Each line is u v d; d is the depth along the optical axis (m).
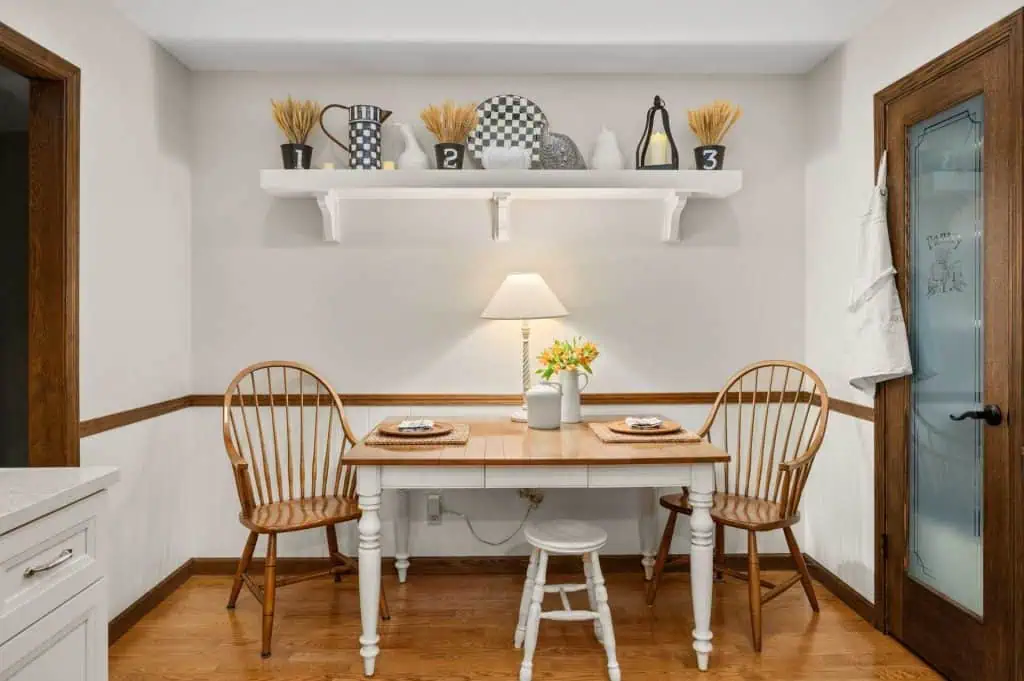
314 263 3.13
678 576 3.11
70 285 2.24
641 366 3.18
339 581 3.06
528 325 3.10
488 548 3.16
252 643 2.47
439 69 3.09
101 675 1.48
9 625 1.17
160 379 2.85
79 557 1.41
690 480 2.26
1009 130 1.93
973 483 2.11
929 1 2.28
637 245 3.17
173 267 2.96
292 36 2.75
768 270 3.19
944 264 2.24
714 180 2.88
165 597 2.85
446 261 3.14
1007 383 1.95
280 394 3.12
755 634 2.40
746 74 3.17
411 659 2.35
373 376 3.14
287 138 2.96
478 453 2.27
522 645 2.44
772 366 2.80
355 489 2.73
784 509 2.45
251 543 2.72
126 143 2.59
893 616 2.51
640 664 2.31
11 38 1.96
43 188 2.22
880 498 2.56
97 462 2.40
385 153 3.14
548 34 2.75
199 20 2.62
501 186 2.85
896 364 2.40
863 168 2.70
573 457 2.20
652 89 3.16
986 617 2.03
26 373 3.44
